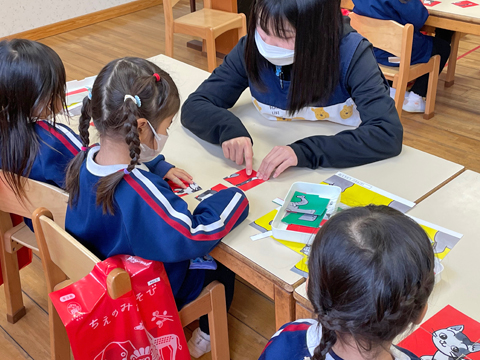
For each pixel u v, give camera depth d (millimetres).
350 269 647
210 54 3533
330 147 1405
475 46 4285
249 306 1979
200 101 1688
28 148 1364
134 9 5547
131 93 1068
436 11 2879
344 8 3336
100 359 1125
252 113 1782
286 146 1418
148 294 1157
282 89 1632
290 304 1045
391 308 646
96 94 1094
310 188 1302
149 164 1415
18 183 1322
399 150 1460
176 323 1233
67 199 1215
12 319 1904
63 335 1398
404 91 2924
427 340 883
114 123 1078
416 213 1207
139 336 1153
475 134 3064
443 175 1360
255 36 1487
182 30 3592
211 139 1574
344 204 1245
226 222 1174
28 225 1637
